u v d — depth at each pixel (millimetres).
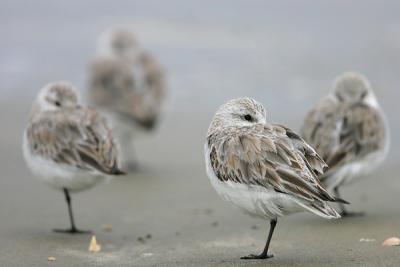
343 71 20984
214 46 23766
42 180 12820
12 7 28062
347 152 12555
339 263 10023
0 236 12062
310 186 9367
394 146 17031
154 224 12711
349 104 13469
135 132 17812
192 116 20078
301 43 23297
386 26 23781
